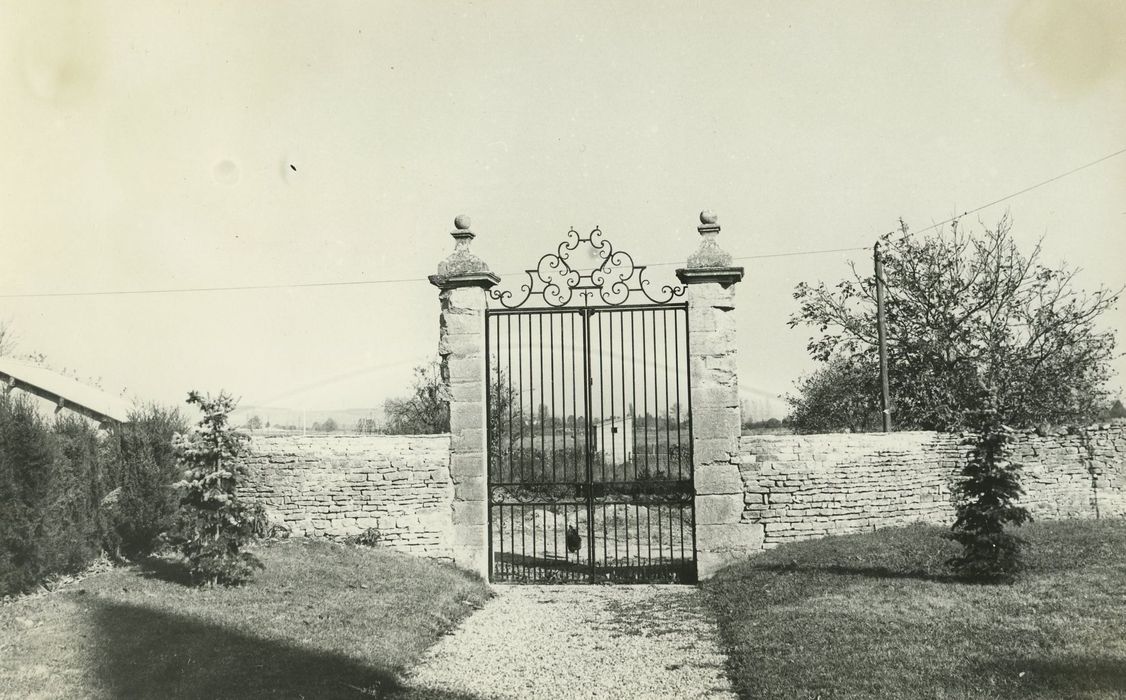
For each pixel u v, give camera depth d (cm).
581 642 767
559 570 1123
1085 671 545
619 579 1060
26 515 848
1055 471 1211
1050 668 556
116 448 1036
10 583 834
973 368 1955
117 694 563
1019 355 1927
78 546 932
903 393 2056
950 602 754
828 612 746
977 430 902
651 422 1955
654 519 1744
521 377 1069
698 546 1047
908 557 952
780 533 1077
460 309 1088
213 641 682
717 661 685
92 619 739
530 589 1030
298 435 1116
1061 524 1103
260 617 761
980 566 839
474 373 1081
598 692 613
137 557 1034
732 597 884
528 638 786
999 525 849
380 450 1092
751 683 598
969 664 577
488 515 1086
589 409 1065
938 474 1170
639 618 859
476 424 1077
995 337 1966
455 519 1070
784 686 572
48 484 874
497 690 621
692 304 1062
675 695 602
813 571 922
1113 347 1903
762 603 821
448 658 715
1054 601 729
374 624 770
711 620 835
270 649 671
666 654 714
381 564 993
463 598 937
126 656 639
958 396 1934
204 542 874
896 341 2094
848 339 2195
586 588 1033
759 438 1089
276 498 1100
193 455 884
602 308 1063
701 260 1060
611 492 1072
